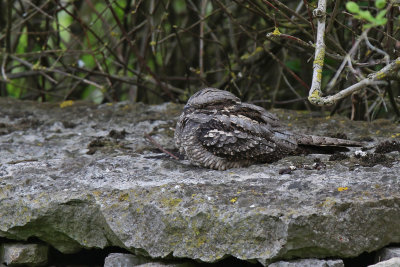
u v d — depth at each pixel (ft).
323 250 19.88
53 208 22.27
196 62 49.39
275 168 24.67
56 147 29.76
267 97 45.16
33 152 28.91
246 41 47.06
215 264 21.91
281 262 19.77
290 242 19.54
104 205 21.88
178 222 20.85
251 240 20.03
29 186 23.53
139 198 21.81
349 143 26.84
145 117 35.04
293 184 22.08
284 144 26.04
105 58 42.01
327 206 19.92
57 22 40.75
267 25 43.32
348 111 41.81
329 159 26.03
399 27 30.71
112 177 24.18
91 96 51.16
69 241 23.12
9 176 24.48
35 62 47.67
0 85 49.52
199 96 25.75
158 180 23.68
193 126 25.05
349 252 20.02
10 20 41.01
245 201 20.86
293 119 33.99
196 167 25.70
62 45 51.93
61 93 52.16
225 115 25.27
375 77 22.31
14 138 31.22
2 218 22.95
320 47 22.54
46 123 33.96
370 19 16.76
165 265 21.36
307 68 44.14
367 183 21.88
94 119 35.14
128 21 49.75
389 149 27.12
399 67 22.44
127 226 21.50
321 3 23.18
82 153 28.73
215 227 20.44
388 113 42.14
